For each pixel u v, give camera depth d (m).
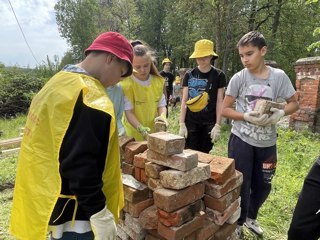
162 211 1.97
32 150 1.50
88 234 1.59
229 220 2.46
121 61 1.60
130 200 2.15
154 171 2.06
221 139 7.18
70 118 1.40
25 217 1.54
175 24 27.77
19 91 14.83
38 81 16.05
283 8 19.52
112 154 1.59
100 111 1.39
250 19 16.80
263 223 3.34
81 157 1.37
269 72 2.86
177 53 29.52
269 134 2.85
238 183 2.47
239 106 2.95
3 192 4.46
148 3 35.72
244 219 2.95
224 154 6.04
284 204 3.75
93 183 1.40
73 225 1.55
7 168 5.33
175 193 1.92
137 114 3.01
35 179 1.49
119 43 1.58
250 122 2.77
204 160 2.42
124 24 34.44
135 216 2.16
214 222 2.29
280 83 2.84
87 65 1.58
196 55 3.60
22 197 1.55
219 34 10.85
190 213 2.03
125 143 2.42
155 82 3.14
